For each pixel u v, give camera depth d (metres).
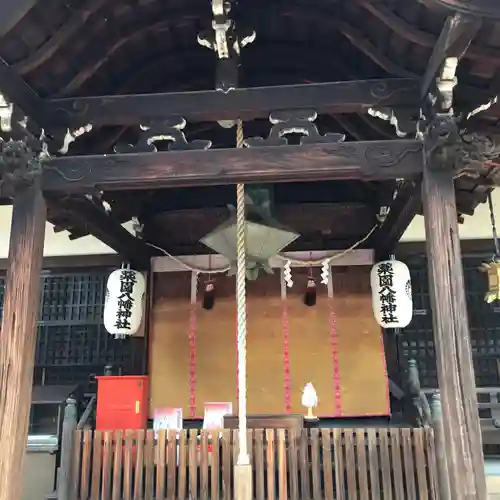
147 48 5.91
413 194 5.70
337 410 8.37
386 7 4.71
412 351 9.04
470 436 4.24
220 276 8.95
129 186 5.11
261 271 8.48
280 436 6.07
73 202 5.96
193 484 5.96
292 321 8.72
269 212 6.99
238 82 5.37
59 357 9.34
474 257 9.40
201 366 8.62
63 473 6.14
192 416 8.44
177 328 8.80
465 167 4.84
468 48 4.47
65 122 5.30
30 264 4.91
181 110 5.22
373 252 8.84
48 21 4.74
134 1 5.18
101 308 9.49
